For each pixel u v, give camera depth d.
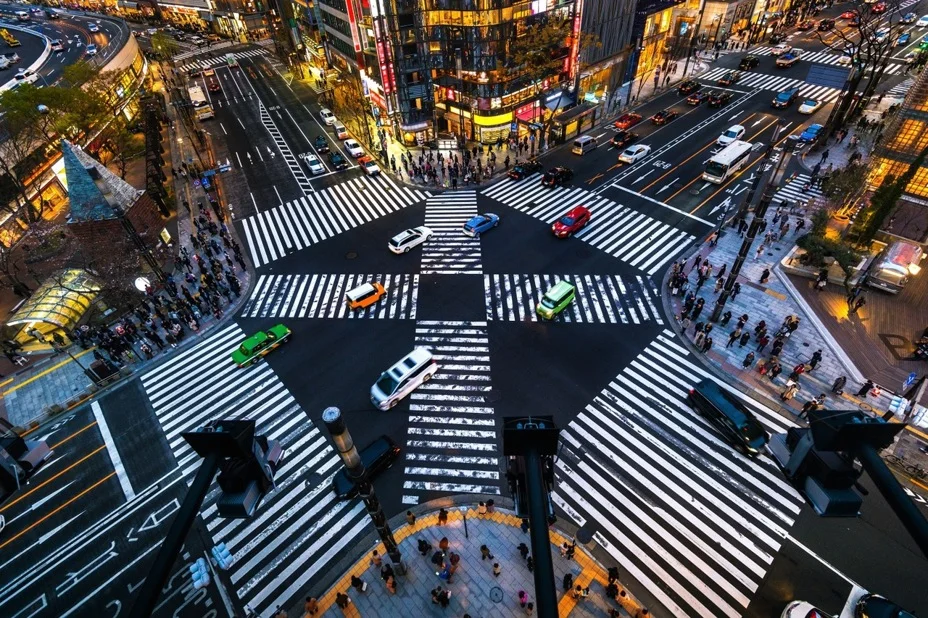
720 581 19.75
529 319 32.41
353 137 60.12
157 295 37.06
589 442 24.84
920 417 24.16
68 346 33.97
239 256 39.59
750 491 22.58
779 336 28.22
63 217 50.47
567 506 22.38
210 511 23.36
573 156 51.56
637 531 21.38
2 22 113.31
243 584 20.72
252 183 51.66
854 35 75.25
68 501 24.55
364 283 36.38
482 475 23.86
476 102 50.47
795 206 40.44
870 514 21.34
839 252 30.69
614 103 61.25
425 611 19.31
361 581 19.70
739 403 24.59
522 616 18.98
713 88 64.38
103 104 54.47
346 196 47.91
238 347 31.52
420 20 47.38
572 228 39.44
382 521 17.47
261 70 88.12
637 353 29.59
